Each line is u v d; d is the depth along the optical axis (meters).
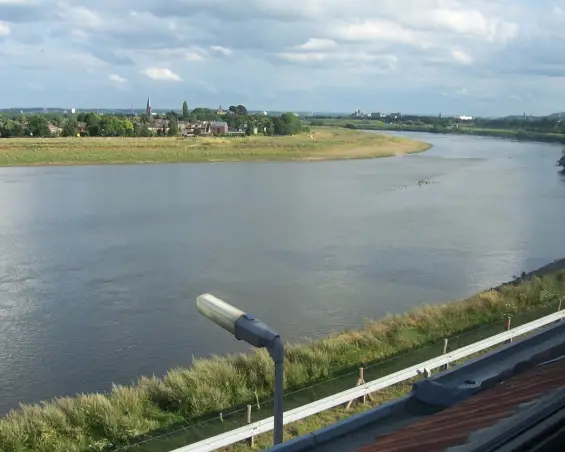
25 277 24.86
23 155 74.25
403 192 52.12
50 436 10.35
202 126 128.62
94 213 39.84
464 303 18.16
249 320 4.11
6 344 17.86
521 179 63.25
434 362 12.23
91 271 25.88
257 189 53.25
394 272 25.91
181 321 19.91
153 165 75.38
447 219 38.66
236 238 32.41
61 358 16.88
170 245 30.72
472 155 98.94
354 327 19.19
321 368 13.19
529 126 183.25
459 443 3.16
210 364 12.95
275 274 25.48
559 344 5.57
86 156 77.12
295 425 10.28
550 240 32.50
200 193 50.22
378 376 12.92
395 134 171.75
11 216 38.22
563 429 2.75
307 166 77.31
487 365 5.77
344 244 31.09
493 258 28.53
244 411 11.27
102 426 10.73
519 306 18.11
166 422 10.93
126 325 19.53
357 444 4.62
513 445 2.68
